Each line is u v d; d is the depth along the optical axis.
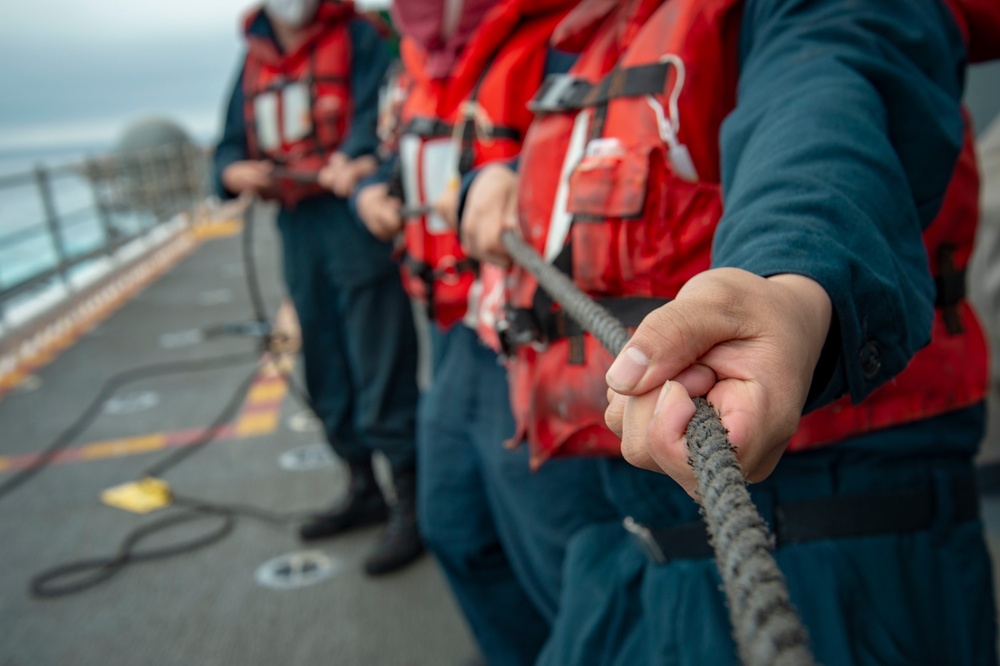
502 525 1.57
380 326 2.57
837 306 0.54
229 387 4.55
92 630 2.38
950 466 0.96
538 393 1.04
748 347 0.48
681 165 0.93
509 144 1.51
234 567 2.68
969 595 0.94
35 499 3.29
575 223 0.98
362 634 2.27
